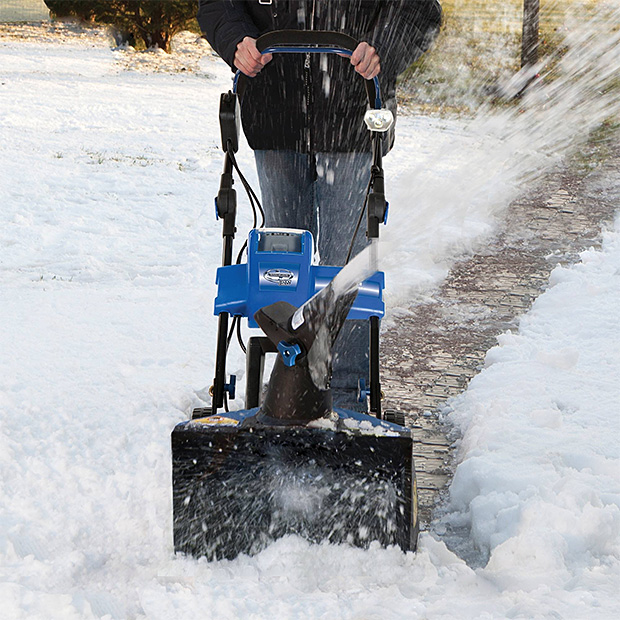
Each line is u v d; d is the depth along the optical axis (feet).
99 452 14.56
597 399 16.67
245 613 9.73
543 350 19.56
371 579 10.60
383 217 12.52
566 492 12.30
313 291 12.76
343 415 11.32
